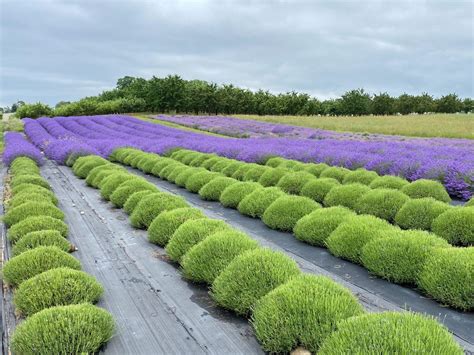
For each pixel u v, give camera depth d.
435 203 6.08
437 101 58.78
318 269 4.80
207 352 3.19
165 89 51.72
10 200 7.89
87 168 11.87
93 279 4.07
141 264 5.02
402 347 2.39
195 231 5.01
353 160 12.00
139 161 13.94
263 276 3.68
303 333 2.95
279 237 6.03
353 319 2.77
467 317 3.65
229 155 15.06
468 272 3.72
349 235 5.00
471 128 26.31
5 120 38.56
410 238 4.50
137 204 7.05
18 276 4.15
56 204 8.04
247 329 3.49
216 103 53.62
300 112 55.50
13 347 3.08
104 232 6.34
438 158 11.64
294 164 11.80
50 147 16.66
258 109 55.75
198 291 4.24
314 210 6.05
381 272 4.42
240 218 7.15
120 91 66.00
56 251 4.46
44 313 3.23
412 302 3.95
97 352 3.20
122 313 3.81
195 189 9.55
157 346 3.28
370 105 56.81
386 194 6.76
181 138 22.48
